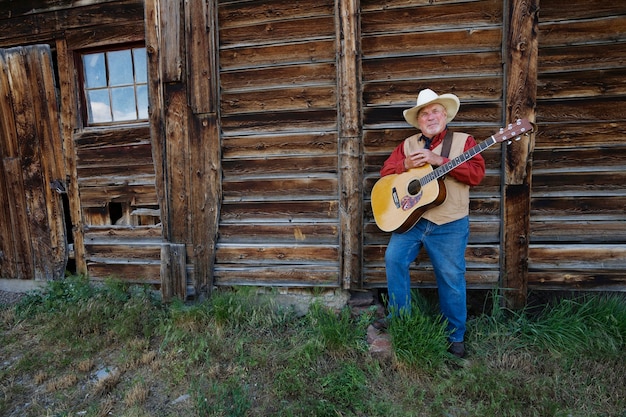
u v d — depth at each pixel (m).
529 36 2.56
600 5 2.58
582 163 2.72
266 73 3.00
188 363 2.43
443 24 2.73
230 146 3.10
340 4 2.76
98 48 3.42
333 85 2.91
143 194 3.40
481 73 2.72
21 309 3.31
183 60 3.05
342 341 2.44
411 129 2.82
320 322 2.70
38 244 3.70
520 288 2.77
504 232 2.75
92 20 3.35
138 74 3.41
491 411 1.94
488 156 2.77
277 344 2.61
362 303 2.96
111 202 3.52
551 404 1.94
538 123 2.73
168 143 3.14
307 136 2.98
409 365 2.23
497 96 2.71
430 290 3.11
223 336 2.70
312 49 2.92
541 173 2.76
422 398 2.04
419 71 2.78
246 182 3.10
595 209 2.73
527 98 2.60
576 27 2.62
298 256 3.03
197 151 3.11
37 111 3.54
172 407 2.10
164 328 2.82
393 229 2.34
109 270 3.50
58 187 3.56
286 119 3.01
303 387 2.12
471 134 2.76
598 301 2.65
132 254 3.44
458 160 2.15
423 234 2.33
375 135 2.87
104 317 3.01
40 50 3.45
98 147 3.46
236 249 3.11
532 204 2.78
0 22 3.54
